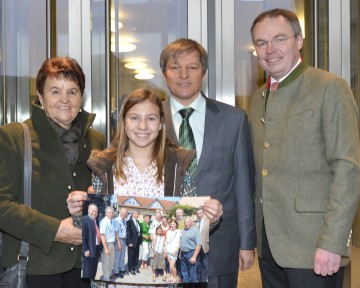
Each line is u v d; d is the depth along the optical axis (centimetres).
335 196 225
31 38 395
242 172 263
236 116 266
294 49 248
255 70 397
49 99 242
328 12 396
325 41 400
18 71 396
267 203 246
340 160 226
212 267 258
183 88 259
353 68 399
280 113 247
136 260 210
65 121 245
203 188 256
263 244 261
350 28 397
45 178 237
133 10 395
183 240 209
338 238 222
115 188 218
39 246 227
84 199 215
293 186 238
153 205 209
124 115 218
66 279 251
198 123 264
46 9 389
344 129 228
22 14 394
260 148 258
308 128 235
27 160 234
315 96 236
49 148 240
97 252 211
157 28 397
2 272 238
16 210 226
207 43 394
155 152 220
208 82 397
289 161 239
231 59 395
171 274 209
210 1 394
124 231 210
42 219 227
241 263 270
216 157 259
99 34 390
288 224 238
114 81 396
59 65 242
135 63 397
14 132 237
